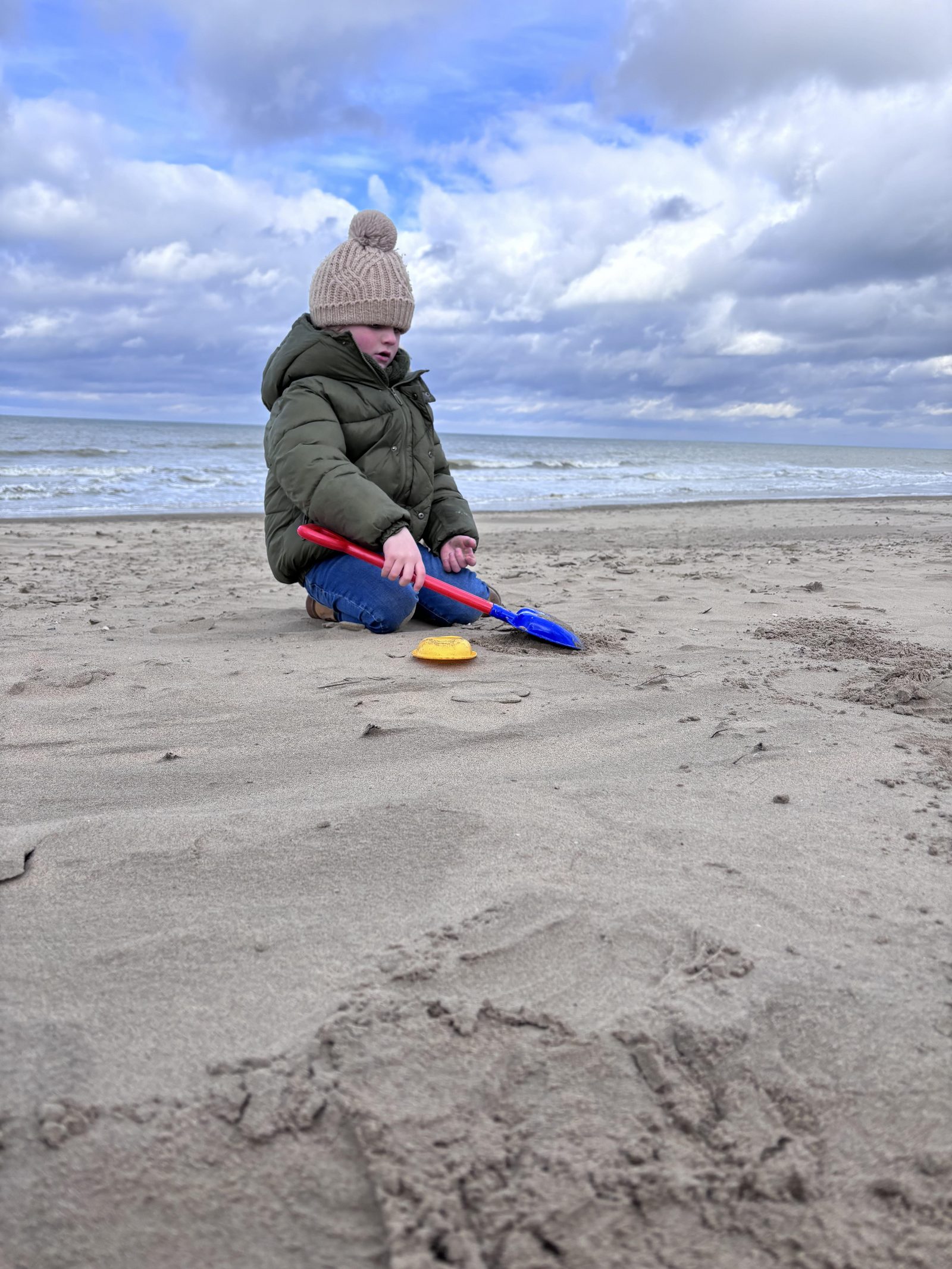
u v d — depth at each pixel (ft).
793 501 48.73
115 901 4.70
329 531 10.49
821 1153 3.19
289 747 7.07
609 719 7.75
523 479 73.00
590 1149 3.18
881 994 3.96
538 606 13.56
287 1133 3.21
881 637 11.18
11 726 7.55
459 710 8.00
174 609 13.73
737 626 12.00
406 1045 3.63
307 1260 2.76
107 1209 2.90
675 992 3.96
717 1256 2.81
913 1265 2.79
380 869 5.02
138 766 6.69
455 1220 2.88
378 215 11.14
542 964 4.16
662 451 213.05
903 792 6.17
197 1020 3.77
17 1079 3.41
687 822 5.64
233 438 143.02
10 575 17.98
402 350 11.93
